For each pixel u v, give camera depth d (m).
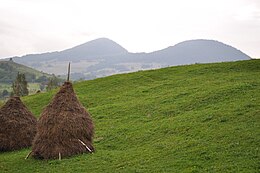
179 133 27.69
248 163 18.91
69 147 24.58
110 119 37.22
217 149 21.97
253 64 53.41
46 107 26.22
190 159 21.03
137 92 47.88
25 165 23.48
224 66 55.16
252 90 36.31
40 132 25.27
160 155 22.81
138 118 35.69
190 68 58.34
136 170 20.19
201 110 33.31
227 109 30.89
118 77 60.81
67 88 26.94
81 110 26.42
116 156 24.00
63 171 21.27
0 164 24.25
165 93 43.66
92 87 56.47
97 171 20.86
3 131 29.44
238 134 23.94
